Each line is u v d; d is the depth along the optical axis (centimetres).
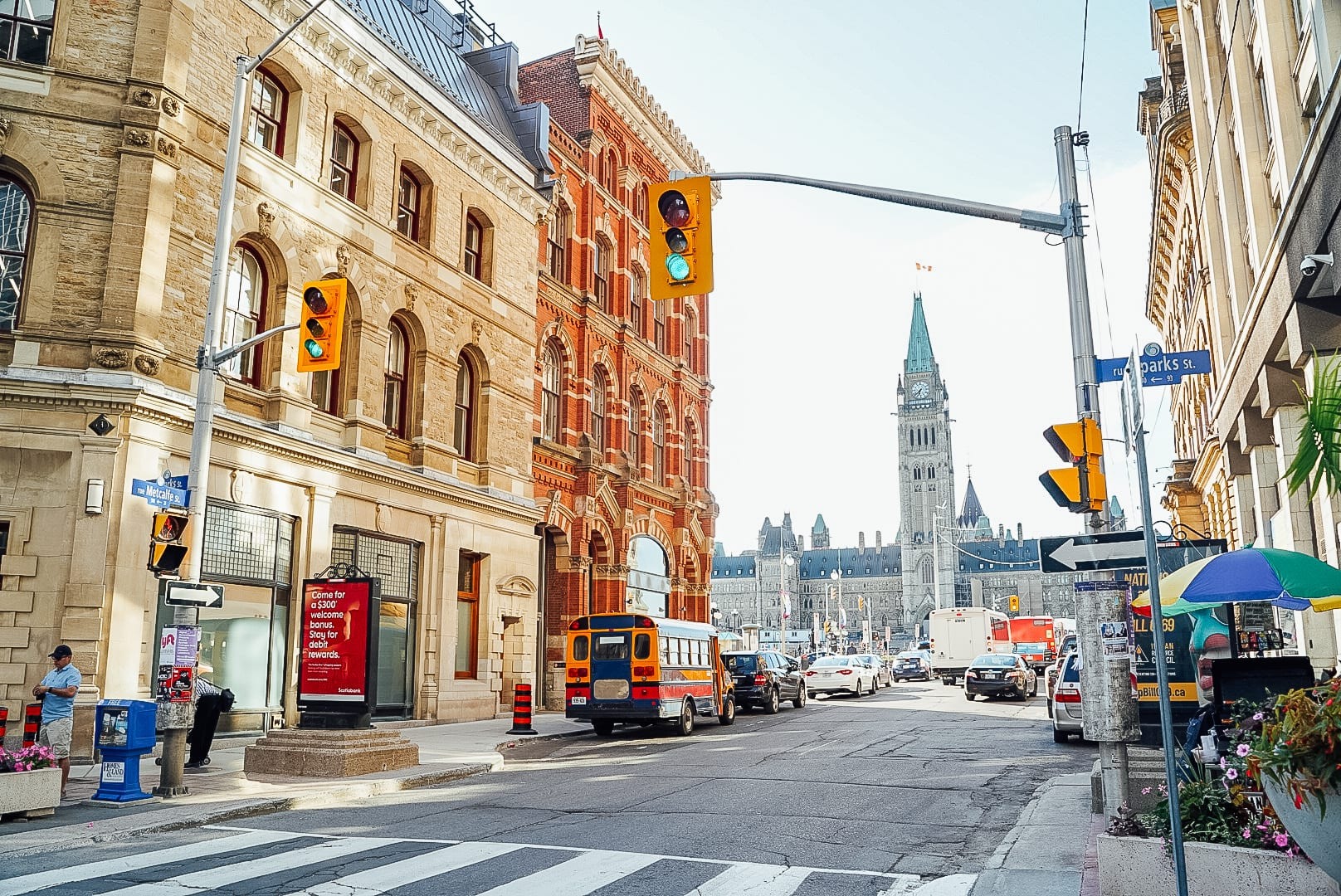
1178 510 3969
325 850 936
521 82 3672
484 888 787
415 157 2530
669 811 1166
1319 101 1659
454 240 2656
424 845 965
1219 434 2806
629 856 907
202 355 1353
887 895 773
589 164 3512
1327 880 642
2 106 1669
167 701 1238
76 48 1733
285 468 2022
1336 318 1655
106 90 1733
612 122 3734
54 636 1554
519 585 2822
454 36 3447
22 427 1593
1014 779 1451
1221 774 844
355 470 2211
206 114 1881
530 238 3023
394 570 2380
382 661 2317
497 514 2752
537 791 1353
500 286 2844
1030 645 5694
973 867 873
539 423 3106
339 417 2231
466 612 2653
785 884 807
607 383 3562
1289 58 1748
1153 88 3494
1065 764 1625
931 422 19888
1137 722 919
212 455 1842
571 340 3328
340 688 1492
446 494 2516
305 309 1631
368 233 2322
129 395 1639
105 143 1722
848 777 1476
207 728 1526
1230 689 1005
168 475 1318
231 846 961
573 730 2412
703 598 4159
